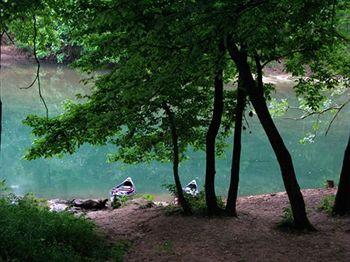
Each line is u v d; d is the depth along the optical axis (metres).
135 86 8.61
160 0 8.24
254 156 23.78
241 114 11.00
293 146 25.34
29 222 8.47
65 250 7.96
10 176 20.34
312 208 12.49
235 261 8.73
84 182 19.83
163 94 10.07
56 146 11.13
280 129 28.31
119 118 10.51
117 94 9.97
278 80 38.75
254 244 9.51
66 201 15.70
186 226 10.52
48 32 10.44
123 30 8.75
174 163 11.49
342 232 10.30
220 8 6.97
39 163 22.50
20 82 38.38
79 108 11.20
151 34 7.66
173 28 7.52
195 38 7.58
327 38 9.46
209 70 8.84
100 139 11.55
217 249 9.27
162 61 8.27
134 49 8.24
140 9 8.19
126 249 9.30
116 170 21.61
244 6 7.05
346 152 11.34
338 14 10.38
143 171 21.48
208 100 11.63
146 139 12.02
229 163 22.61
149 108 10.98
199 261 8.72
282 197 14.23
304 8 7.70
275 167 22.22
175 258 8.86
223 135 13.01
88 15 9.48
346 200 11.47
